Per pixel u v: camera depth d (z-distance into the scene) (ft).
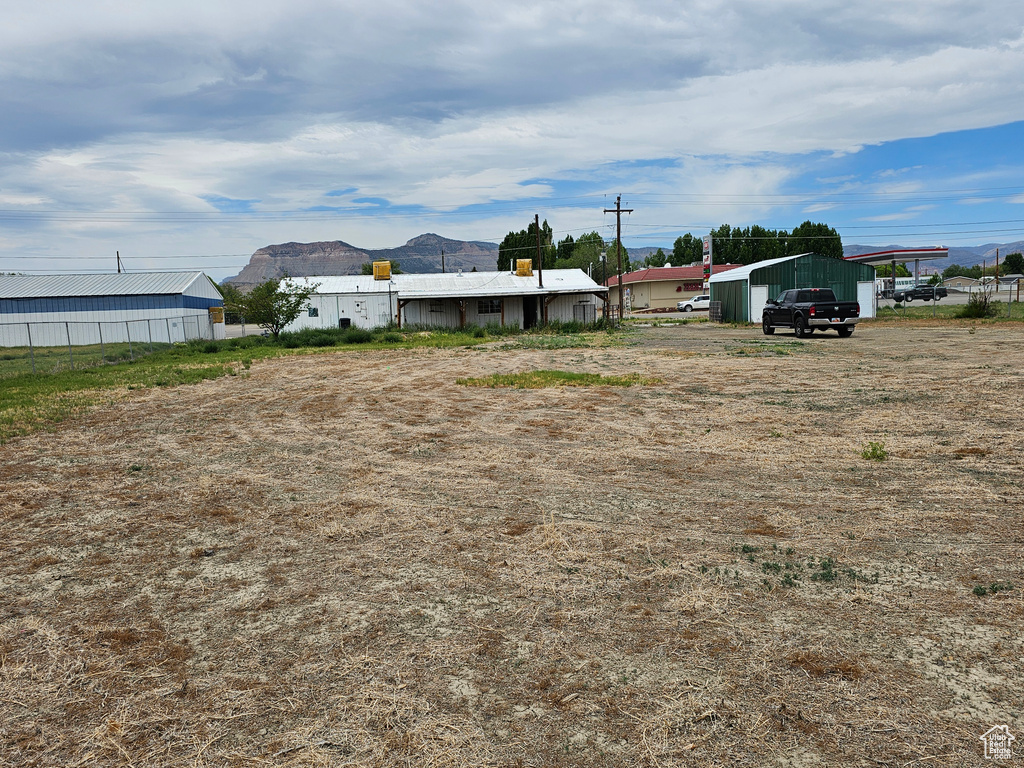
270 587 13.97
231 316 243.60
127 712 9.78
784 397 35.83
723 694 9.78
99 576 14.83
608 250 306.55
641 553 15.08
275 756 8.72
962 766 8.14
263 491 21.08
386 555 15.48
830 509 17.58
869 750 8.50
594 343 84.48
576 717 9.38
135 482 22.72
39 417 37.11
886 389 36.86
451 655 11.07
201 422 34.45
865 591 12.85
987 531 15.56
